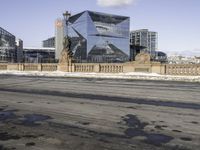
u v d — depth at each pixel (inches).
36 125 322.0
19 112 401.4
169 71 1373.0
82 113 390.6
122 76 1359.5
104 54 5502.0
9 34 4948.3
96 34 5388.8
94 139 264.5
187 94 631.2
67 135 279.0
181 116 369.7
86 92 668.7
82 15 5315.0
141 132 288.8
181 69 1336.1
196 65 1293.1
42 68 1916.8
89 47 5305.1
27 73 1752.0
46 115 378.0
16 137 273.3
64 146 244.2
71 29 5472.4
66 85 885.8
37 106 453.1
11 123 333.4
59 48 5570.9
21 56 5585.6
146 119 350.3
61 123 330.3
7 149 237.6
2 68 2129.7
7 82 1019.9
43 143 253.4
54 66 1852.9
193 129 300.4
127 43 5826.8
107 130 297.3
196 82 1051.9
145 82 1045.2
